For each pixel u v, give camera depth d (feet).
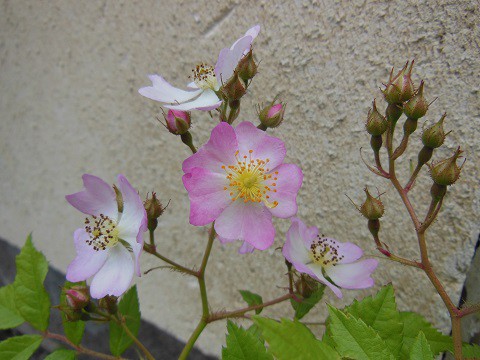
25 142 1.05
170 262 0.48
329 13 0.58
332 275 0.50
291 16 0.61
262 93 0.67
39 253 0.55
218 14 0.67
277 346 0.33
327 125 0.62
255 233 0.43
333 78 0.60
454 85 0.52
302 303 0.50
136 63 0.79
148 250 0.47
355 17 0.57
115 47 0.81
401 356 0.48
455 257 0.55
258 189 0.44
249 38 0.45
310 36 0.61
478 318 0.53
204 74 0.50
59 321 1.00
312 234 0.53
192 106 0.48
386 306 0.43
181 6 0.71
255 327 0.54
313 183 0.65
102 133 0.89
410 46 0.54
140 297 0.95
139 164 0.85
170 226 0.85
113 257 0.48
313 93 0.62
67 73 0.91
